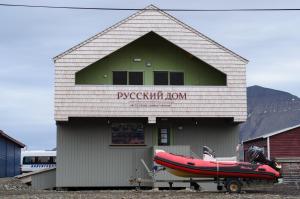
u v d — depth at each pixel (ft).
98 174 93.50
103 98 91.76
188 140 95.96
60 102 90.68
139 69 97.81
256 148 77.10
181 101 93.25
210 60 94.02
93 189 94.07
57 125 93.76
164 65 98.37
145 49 98.43
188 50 93.71
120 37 92.79
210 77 98.84
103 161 93.86
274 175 74.13
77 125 93.97
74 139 93.61
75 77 93.86
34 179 96.63
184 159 76.02
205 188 88.17
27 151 167.22
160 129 95.86
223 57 94.22
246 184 74.64
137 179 87.04
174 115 92.89
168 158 76.48
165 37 93.56
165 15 93.71
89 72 96.58
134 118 95.09
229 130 96.89
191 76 98.63
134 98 92.48
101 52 92.22
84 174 93.20
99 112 91.35
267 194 71.41
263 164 75.25
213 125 96.78
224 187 80.18
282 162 111.55
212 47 94.17
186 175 75.87
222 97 93.76
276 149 133.49
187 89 93.66
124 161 94.22
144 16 93.50
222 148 96.37
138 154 94.58
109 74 96.94
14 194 73.92
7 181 102.06
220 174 74.43
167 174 87.20
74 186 92.63
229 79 94.12
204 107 93.40
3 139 137.49
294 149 134.00
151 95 92.84
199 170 74.90
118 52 97.76
